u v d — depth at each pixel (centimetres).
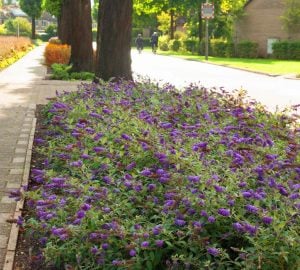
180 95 960
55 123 829
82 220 422
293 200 416
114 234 400
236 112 787
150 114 785
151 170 524
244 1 5228
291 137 688
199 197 417
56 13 2894
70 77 2070
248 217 409
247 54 4897
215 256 385
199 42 5419
